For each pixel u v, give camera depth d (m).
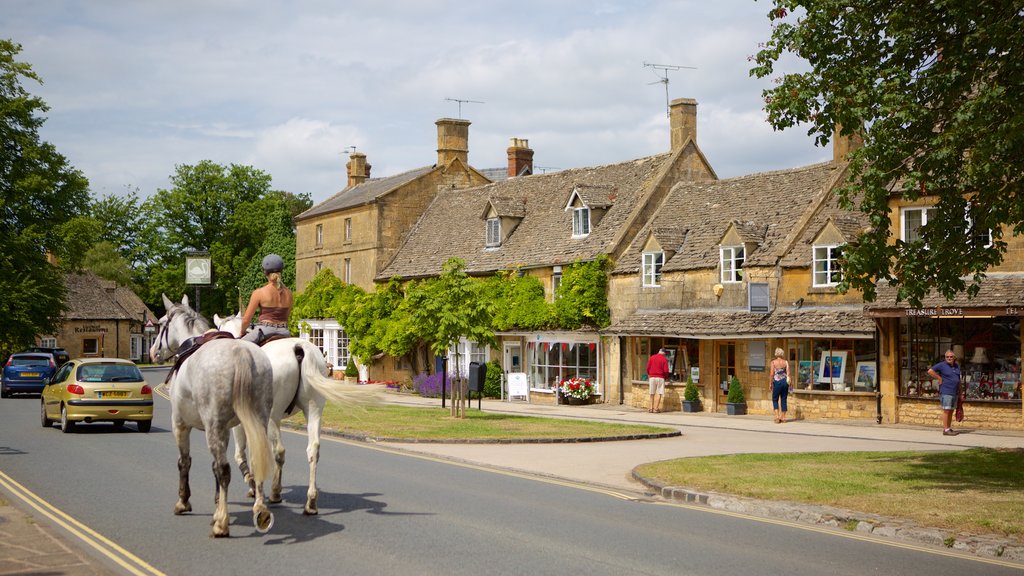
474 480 15.82
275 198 88.00
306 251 61.84
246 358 10.66
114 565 9.33
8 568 8.82
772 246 32.59
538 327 40.53
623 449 20.86
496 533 11.10
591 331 37.97
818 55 15.05
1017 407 25.48
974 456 18.22
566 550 10.19
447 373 41.78
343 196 62.50
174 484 14.73
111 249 95.38
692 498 13.86
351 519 11.93
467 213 51.56
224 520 10.62
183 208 85.62
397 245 54.38
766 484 14.47
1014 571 9.49
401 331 48.12
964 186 14.71
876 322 28.06
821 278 30.80
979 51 14.05
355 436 23.17
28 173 54.06
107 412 23.75
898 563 9.77
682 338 35.03
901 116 13.91
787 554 10.14
